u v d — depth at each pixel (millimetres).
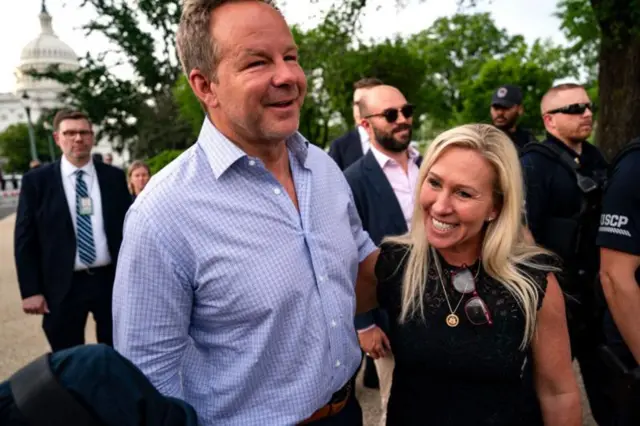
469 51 28969
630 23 4926
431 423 1440
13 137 58000
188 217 1213
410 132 2816
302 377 1314
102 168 3156
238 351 1271
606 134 5926
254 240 1255
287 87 1233
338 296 1416
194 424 903
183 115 16031
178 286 1226
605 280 1801
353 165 2920
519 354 1366
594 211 2230
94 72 23609
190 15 1242
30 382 737
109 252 3096
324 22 7562
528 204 2430
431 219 1411
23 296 2928
